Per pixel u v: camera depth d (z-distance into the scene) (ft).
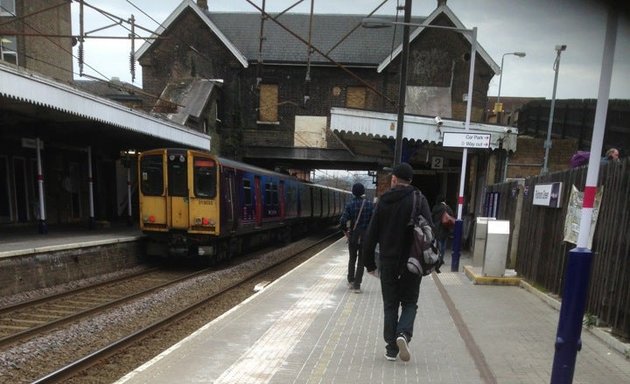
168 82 95.45
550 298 23.34
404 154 53.16
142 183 46.78
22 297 31.45
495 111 84.07
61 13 74.43
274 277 43.24
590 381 13.51
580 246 11.23
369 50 95.04
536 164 50.37
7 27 64.08
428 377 13.97
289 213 75.20
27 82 32.89
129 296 32.45
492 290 27.12
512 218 33.42
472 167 58.18
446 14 92.27
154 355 21.21
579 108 60.59
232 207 49.29
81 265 38.42
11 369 18.89
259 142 94.27
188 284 37.81
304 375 14.11
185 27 94.38
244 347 16.70
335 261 41.14
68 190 61.57
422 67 93.86
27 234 44.93
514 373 14.24
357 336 18.12
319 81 93.81
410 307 15.07
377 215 15.05
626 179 17.21
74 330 24.30
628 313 16.31
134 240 46.44
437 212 40.93
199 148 65.21
